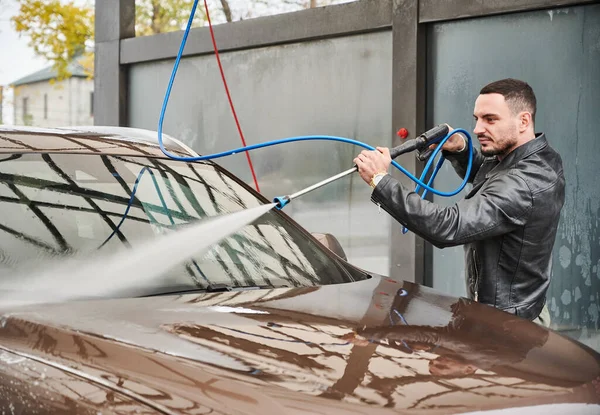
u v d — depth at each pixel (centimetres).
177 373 204
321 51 670
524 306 347
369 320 256
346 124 656
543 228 341
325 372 208
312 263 327
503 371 223
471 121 586
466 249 365
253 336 230
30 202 296
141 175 331
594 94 532
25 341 227
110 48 812
